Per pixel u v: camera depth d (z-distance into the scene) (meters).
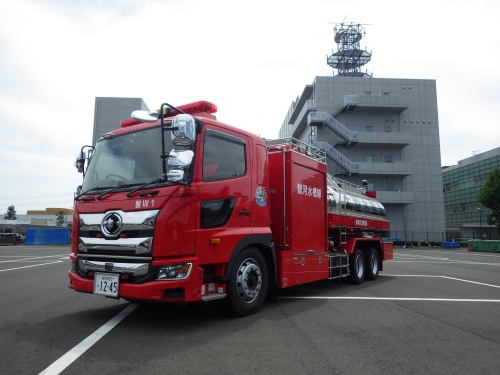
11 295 7.64
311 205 7.60
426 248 43.38
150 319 5.52
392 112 47.47
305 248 7.26
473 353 4.28
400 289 8.96
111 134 5.75
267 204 6.32
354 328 5.23
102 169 5.48
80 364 3.68
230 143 5.68
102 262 4.92
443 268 15.49
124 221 4.82
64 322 5.35
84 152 5.89
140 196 4.81
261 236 5.97
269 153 7.02
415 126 47.91
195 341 4.47
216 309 5.81
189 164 4.56
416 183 47.47
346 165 43.62
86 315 5.80
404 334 4.99
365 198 11.38
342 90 47.06
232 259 5.33
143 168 5.11
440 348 4.44
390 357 4.09
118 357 3.89
